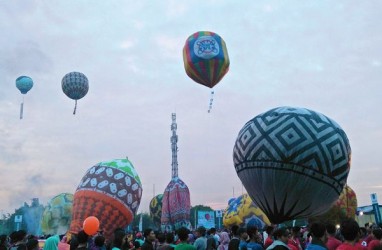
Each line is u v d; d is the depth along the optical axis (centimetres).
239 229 1128
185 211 3838
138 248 1077
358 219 3550
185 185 3975
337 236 1106
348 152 1806
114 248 953
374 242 710
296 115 1791
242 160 1852
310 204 1734
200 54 2617
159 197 4909
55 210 2869
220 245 1462
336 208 2619
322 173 1702
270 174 1728
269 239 1059
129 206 2153
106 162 2269
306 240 1307
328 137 1733
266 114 1861
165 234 1032
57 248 1084
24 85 3916
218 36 2703
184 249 881
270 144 1738
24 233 1020
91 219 987
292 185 1708
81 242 841
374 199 2291
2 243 1082
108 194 2103
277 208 1769
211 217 3838
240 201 3111
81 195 2119
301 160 1694
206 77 2684
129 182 2195
